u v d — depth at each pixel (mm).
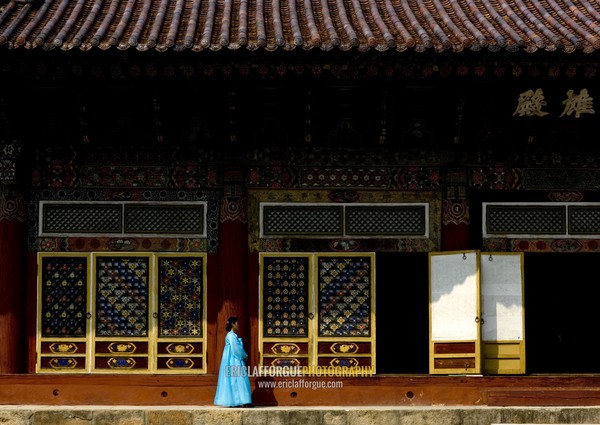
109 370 22719
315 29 21547
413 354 28484
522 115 22531
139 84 21688
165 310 23000
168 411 20688
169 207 23297
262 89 22109
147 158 23359
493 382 21531
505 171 23438
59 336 22844
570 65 21078
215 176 23312
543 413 20844
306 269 23203
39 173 23266
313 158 23406
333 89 22172
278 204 23359
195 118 22938
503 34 21688
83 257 23094
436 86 21984
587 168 23516
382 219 23406
